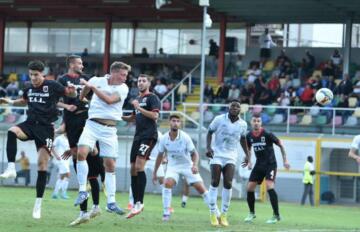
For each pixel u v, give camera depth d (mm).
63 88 29406
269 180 37688
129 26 100625
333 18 89625
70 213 35875
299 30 104375
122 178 70938
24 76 95500
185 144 35500
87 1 85562
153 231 28531
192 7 85438
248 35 96062
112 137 29734
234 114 33719
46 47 104375
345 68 83312
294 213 48562
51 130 29734
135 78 87062
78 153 29047
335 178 65812
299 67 89562
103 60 96438
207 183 68688
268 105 77125
